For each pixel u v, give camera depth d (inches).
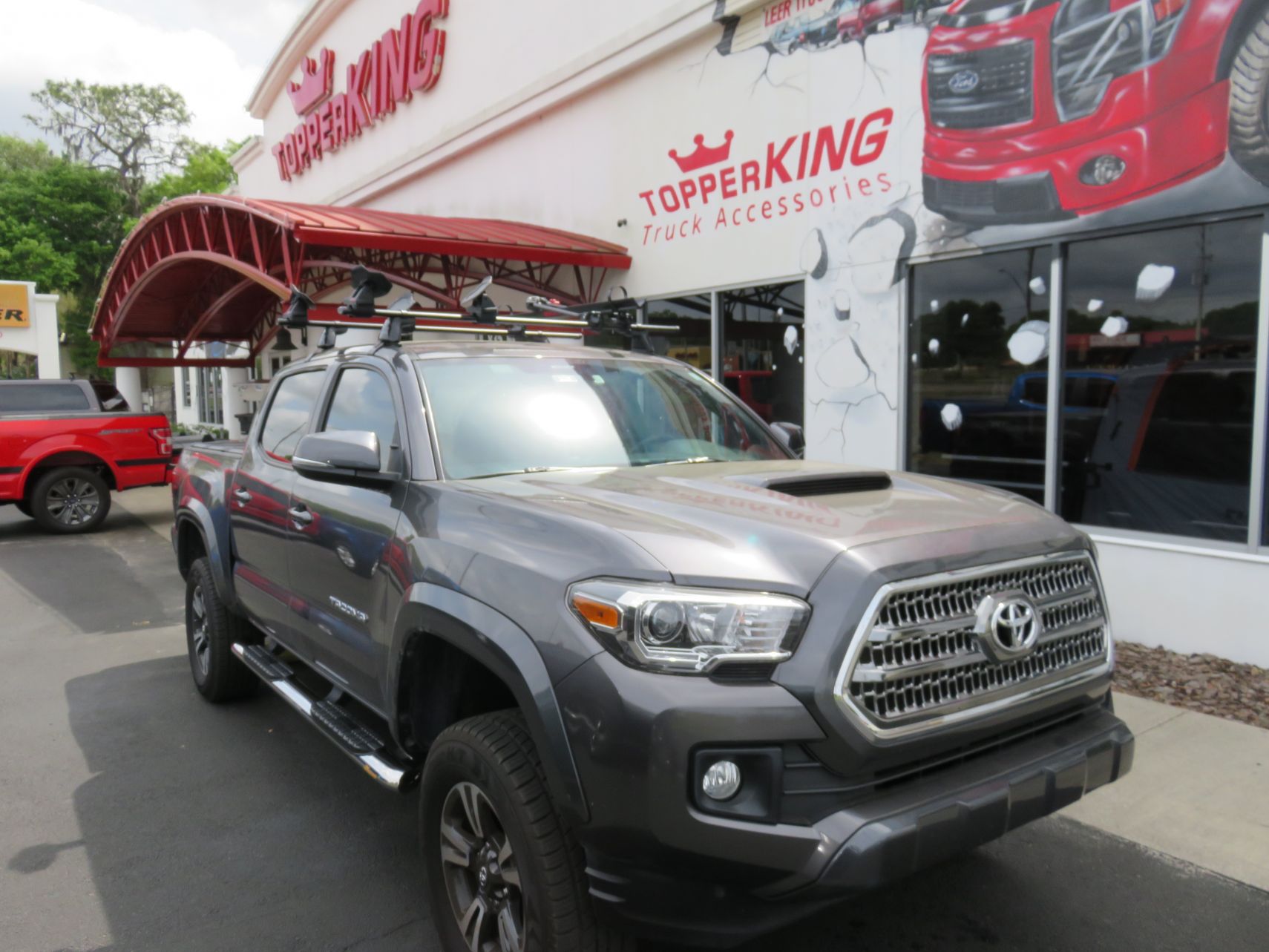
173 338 808.9
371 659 127.4
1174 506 233.5
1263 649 213.9
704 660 84.0
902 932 119.5
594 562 91.7
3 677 236.2
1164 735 179.6
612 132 419.5
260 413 190.1
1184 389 229.8
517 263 486.9
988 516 105.8
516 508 106.3
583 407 143.9
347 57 674.2
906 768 91.1
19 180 1937.7
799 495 113.8
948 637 92.9
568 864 90.8
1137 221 232.7
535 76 466.9
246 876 135.9
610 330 186.9
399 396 135.6
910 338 297.1
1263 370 210.5
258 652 183.9
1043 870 134.2
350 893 131.3
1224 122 213.8
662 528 95.3
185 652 258.4
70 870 138.1
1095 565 111.3
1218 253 221.5
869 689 86.7
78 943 119.2
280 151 823.1
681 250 386.0
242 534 182.4
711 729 82.1
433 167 570.3
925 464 295.9
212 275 664.4
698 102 369.4
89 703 214.7
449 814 108.0
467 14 524.1
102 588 344.5
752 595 86.2
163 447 493.4
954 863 136.3
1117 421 244.1
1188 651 226.8
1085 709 109.6
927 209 283.9
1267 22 204.7
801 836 83.1
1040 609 101.1
